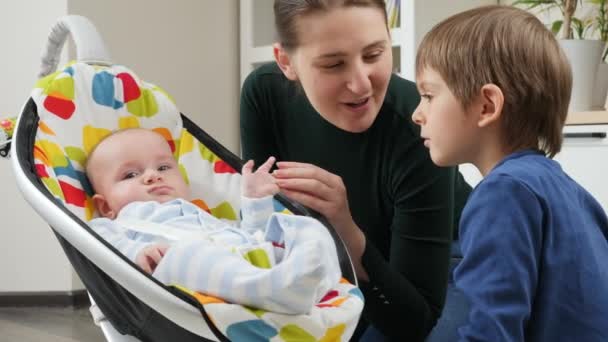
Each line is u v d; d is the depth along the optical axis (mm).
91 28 1445
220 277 920
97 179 1337
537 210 881
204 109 3314
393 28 2586
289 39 1136
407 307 1231
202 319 878
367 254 1196
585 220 953
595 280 906
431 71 1045
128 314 993
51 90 1313
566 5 2354
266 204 1149
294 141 1424
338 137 1330
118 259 905
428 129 1058
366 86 1090
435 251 1271
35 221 2955
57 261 2951
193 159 1434
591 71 2266
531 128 990
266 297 882
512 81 974
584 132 2152
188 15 3230
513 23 1000
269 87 1416
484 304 871
